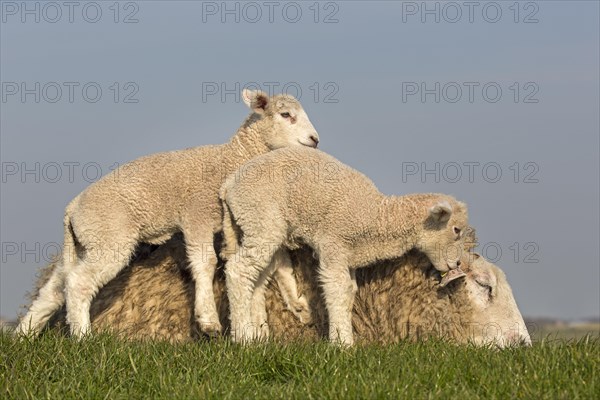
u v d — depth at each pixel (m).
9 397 10.27
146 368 11.09
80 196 14.30
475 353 11.31
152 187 14.12
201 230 13.92
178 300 14.08
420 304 13.41
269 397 9.84
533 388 9.79
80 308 13.71
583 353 10.82
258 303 13.40
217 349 11.74
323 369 10.70
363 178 13.35
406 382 9.98
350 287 12.94
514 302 13.65
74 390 10.35
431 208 12.75
